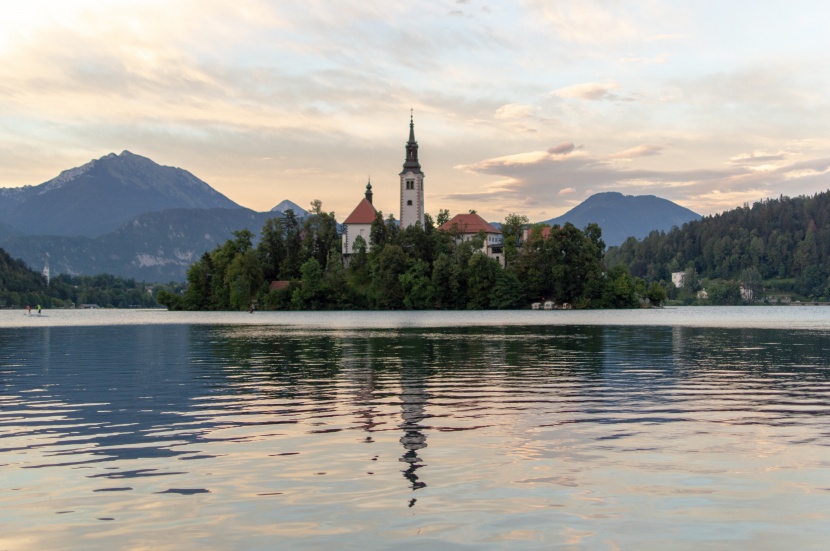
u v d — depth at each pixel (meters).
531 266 179.38
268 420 22.03
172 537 11.98
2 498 14.01
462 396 27.08
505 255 199.62
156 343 61.56
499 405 24.84
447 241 198.62
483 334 74.12
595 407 24.33
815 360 42.16
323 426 21.03
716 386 29.81
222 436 19.56
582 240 178.75
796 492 14.27
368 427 20.84
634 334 73.31
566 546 11.59
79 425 21.22
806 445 18.25
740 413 23.02
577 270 178.12
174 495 14.15
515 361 42.09
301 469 16.02
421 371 36.47
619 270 186.25
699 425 20.95
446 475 15.50
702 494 14.17
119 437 19.45
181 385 30.78
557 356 45.56
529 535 12.04
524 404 25.05
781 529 12.31
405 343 59.62
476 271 177.62
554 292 179.38
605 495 14.12
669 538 11.92
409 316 140.88
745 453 17.41
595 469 15.97
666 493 14.23
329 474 15.61
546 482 14.96
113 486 14.75
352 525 12.48
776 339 63.72
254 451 17.75
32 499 13.94
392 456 17.19
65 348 55.31
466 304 179.62
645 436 19.39
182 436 19.58
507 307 178.12
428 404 25.14
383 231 198.75
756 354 46.75
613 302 180.12
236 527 12.41
